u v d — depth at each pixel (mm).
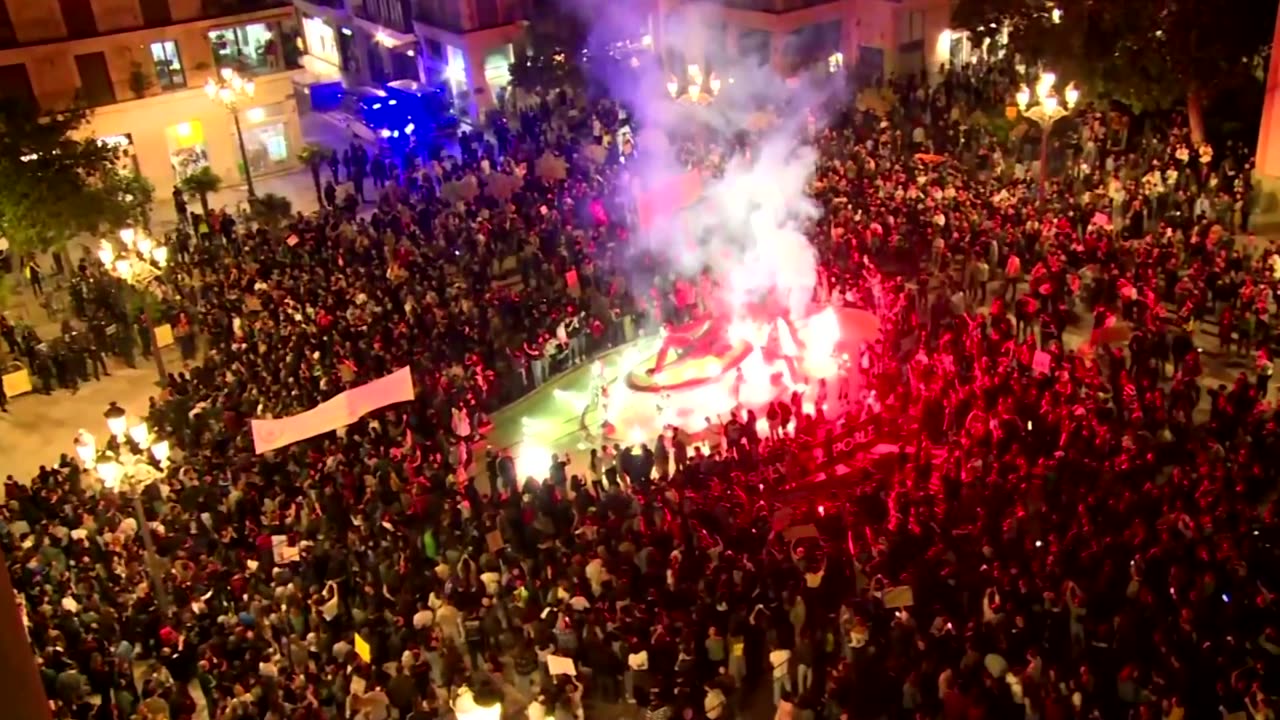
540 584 18344
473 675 16812
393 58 54094
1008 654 15977
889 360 23828
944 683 14891
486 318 26922
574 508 20219
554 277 29125
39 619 17156
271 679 15812
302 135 49594
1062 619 16312
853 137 36281
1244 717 13797
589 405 25438
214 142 44062
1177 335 22672
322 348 25672
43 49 39312
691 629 16344
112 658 16953
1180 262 26344
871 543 18281
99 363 30406
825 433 22125
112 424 18766
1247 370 24062
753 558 18125
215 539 19828
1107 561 16391
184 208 37188
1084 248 26609
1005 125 35031
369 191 41938
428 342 26062
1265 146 27844
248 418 23312
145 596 17797
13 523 20469
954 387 21766
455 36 47406
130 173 38938
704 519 19375
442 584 18578
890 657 15891
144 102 41750
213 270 32125
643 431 24281
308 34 60156
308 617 17672
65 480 21984
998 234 27609
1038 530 17688
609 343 27984
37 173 32250
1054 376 21438
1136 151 33125
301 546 19156
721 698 15594
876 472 21109
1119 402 21188
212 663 16328
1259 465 18891
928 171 32344
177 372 29406
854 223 29594
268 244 32750
